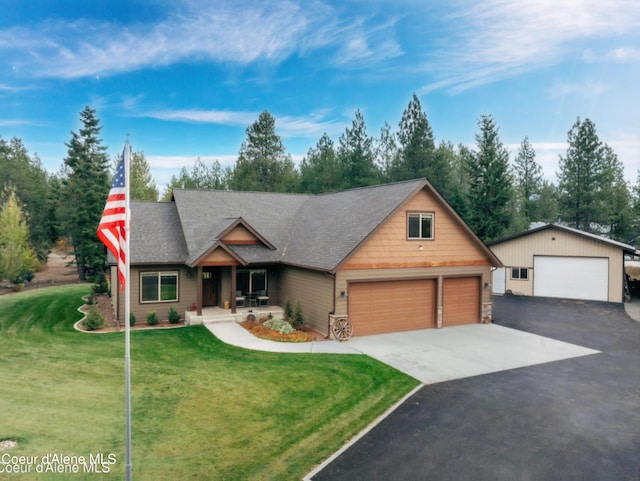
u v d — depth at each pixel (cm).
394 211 1792
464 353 1565
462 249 2016
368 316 1822
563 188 4775
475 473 786
